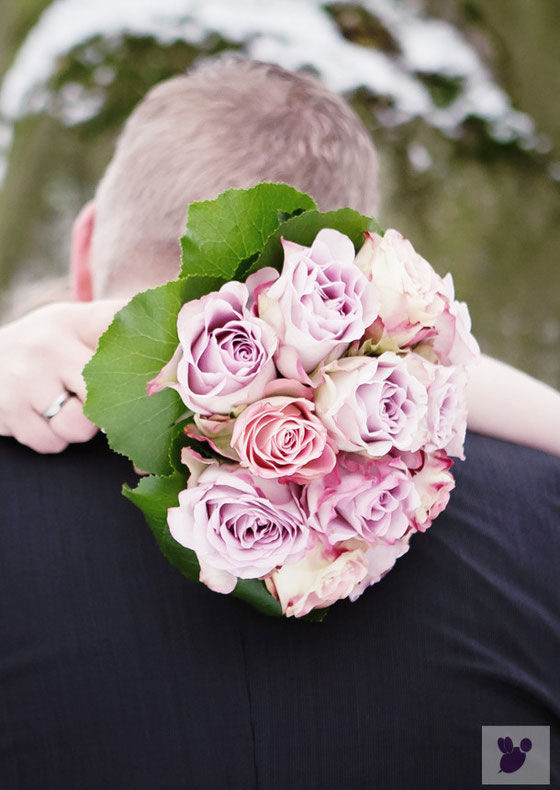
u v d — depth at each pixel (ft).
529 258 9.98
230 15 10.16
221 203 2.82
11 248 10.32
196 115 3.55
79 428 3.07
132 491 2.77
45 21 10.37
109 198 3.71
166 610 3.00
